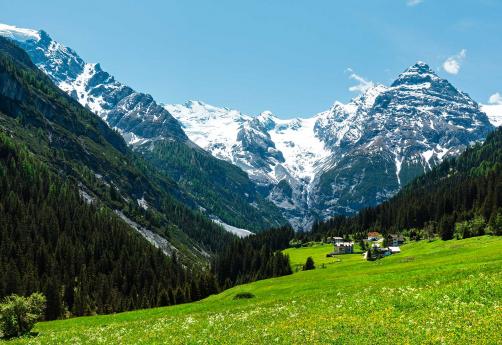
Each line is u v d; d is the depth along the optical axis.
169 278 174.25
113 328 46.59
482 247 102.75
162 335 34.12
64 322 73.00
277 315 36.28
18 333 60.31
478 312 25.16
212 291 140.50
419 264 84.38
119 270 172.50
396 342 21.28
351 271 101.06
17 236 170.25
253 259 188.38
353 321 27.20
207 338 29.39
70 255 169.88
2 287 129.00
